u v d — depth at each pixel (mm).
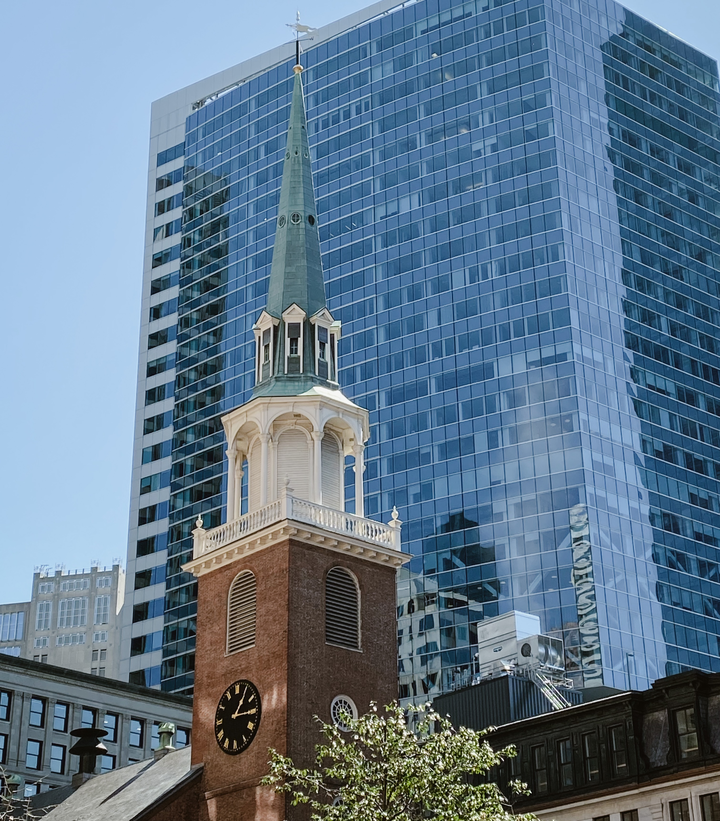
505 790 73750
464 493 161250
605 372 163250
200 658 77375
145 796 76375
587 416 158500
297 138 90688
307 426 79312
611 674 145625
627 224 176125
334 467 79875
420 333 172625
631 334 169125
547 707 87188
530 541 154500
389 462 168375
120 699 128375
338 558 76062
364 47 194625
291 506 74750
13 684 120812
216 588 78000
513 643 98562
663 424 167625
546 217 168375
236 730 73250
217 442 194625
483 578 156125
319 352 82750
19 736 119438
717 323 182250
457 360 168125
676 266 180125
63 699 124125
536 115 174000
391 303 176625
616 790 67812
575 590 149875
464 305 170250
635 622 151250
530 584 152500
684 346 175750
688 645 155750
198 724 76062
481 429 163000
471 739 58625
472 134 178000
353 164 188125
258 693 72688
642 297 173250
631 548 155375
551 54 176625
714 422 174375
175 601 190375
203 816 73188
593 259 168875
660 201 182625
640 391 166625
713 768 64062
